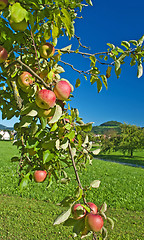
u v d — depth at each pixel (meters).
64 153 2.27
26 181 2.16
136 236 5.75
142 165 25.27
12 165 14.82
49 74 1.49
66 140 1.61
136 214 7.46
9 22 1.48
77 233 1.45
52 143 1.61
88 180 11.44
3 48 1.57
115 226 6.34
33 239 5.38
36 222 6.33
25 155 2.35
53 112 1.49
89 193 9.04
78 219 1.46
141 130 34.78
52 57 1.81
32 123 1.65
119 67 2.09
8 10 1.34
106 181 11.66
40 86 1.57
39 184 9.92
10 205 7.47
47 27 1.69
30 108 1.47
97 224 1.36
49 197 8.48
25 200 8.16
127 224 6.55
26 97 1.82
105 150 36.94
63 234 5.75
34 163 2.33
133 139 33.84
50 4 1.44
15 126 2.18
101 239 1.44
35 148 1.83
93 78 2.20
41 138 1.73
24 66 1.45
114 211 7.58
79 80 2.25
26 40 1.72
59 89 1.49
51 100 1.41
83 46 2.36
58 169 2.32
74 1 1.97
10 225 6.04
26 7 1.40
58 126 1.65
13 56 1.73
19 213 6.85
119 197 8.88
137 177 13.85
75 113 1.76
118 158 32.16
